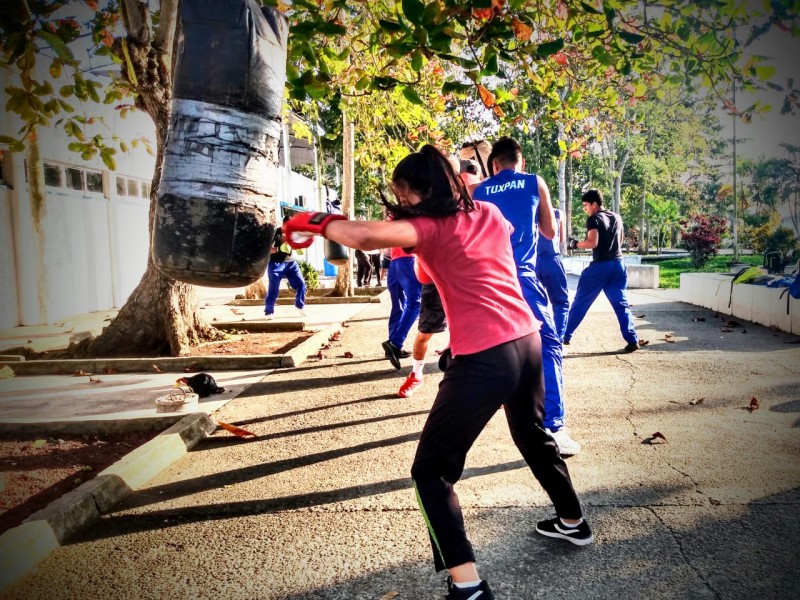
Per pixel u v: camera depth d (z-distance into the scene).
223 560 2.97
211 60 2.73
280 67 2.98
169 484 3.93
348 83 5.99
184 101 2.75
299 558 2.97
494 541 3.05
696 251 25.44
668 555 2.86
